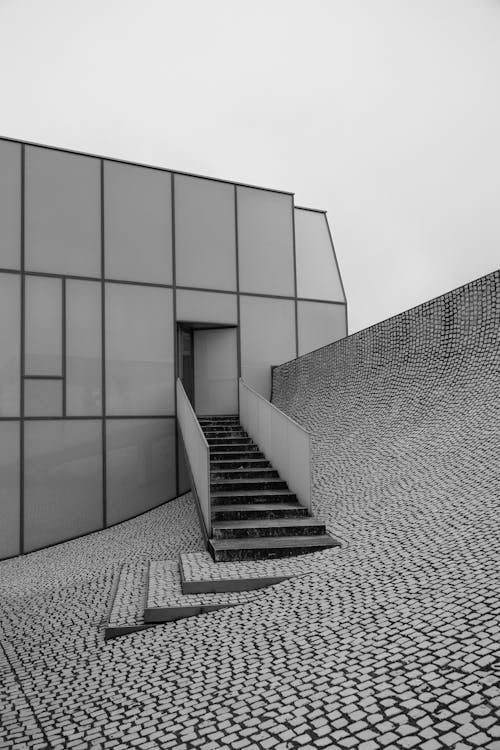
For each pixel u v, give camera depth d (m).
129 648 5.21
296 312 15.90
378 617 4.68
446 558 5.50
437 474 7.94
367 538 6.77
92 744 3.67
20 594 8.31
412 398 10.66
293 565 6.48
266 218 15.66
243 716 3.67
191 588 6.05
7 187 12.48
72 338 12.87
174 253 14.27
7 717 4.25
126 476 13.24
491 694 3.31
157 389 13.77
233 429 12.28
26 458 12.20
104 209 13.50
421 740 3.07
